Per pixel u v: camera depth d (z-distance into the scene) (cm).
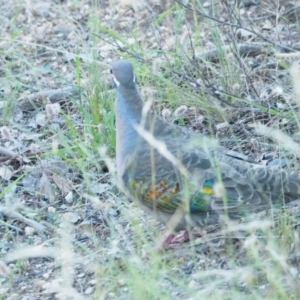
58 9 1554
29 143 1344
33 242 1131
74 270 1048
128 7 1606
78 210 1176
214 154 1016
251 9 1574
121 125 1041
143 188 1016
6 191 1177
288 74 1335
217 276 989
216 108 1303
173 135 1036
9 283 1053
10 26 1631
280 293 897
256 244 1018
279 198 998
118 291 991
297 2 1546
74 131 1272
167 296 920
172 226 1018
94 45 1412
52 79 1480
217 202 995
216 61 1440
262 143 1216
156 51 1373
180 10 1456
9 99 1419
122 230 1100
